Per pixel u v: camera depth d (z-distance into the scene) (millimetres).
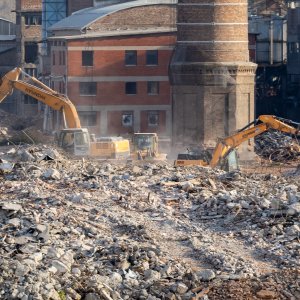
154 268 67000
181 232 75375
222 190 86062
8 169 93125
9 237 70125
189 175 93000
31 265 64625
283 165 158375
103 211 78500
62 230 72562
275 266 68875
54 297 61344
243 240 73750
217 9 193125
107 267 66750
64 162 100750
